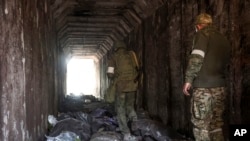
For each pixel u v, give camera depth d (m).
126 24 10.46
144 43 8.37
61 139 4.27
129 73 5.32
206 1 4.36
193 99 3.11
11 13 2.93
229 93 3.71
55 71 7.95
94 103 11.52
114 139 4.57
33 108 3.96
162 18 6.55
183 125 5.32
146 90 8.05
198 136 3.06
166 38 6.26
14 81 2.99
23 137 3.33
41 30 4.93
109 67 5.30
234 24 3.59
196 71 2.94
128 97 5.43
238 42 3.51
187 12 5.10
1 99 2.57
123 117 5.18
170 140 4.77
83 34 13.27
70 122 4.95
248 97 3.32
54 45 7.88
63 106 10.20
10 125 2.83
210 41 3.04
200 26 3.21
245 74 3.37
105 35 13.66
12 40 2.95
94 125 5.64
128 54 5.42
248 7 3.30
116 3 8.46
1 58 2.60
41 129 4.63
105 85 17.58
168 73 6.14
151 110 7.51
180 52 5.45
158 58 6.89
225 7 3.80
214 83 3.00
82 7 8.96
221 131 3.01
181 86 5.42
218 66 3.05
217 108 3.01
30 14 3.87
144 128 5.02
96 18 10.46
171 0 5.89
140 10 8.16
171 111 5.96
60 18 9.23
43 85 5.00
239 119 3.50
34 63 4.11
